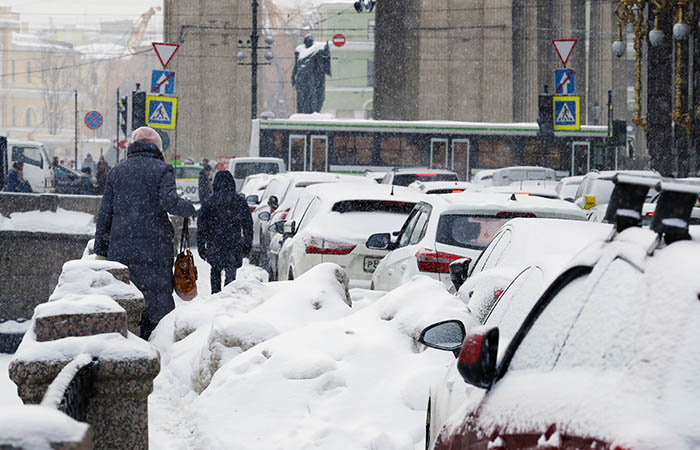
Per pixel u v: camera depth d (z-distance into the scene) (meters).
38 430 4.76
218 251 25.48
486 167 86.31
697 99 53.00
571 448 4.86
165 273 19.50
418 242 19.67
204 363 15.88
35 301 24.14
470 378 6.51
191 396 15.81
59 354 9.80
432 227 19.23
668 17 55.53
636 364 4.85
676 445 4.34
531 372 6.08
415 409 13.10
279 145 86.06
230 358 15.65
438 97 119.44
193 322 18.47
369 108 193.75
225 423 13.21
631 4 55.50
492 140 86.31
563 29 139.00
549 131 66.62
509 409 5.83
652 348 4.83
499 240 15.52
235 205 25.58
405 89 124.88
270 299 17.66
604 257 5.96
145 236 19.30
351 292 20.92
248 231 25.69
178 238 37.28
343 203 24.95
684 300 4.88
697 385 4.56
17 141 77.12
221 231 25.47
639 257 5.49
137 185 19.36
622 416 4.63
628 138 95.50
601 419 4.73
